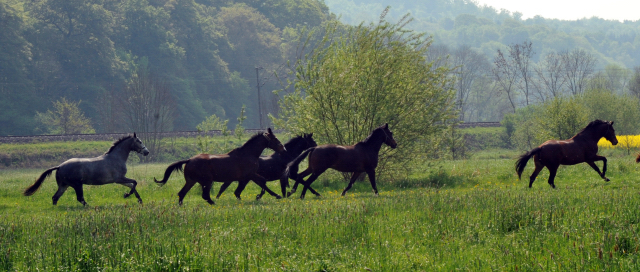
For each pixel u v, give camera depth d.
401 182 20.39
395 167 21.22
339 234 8.09
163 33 101.19
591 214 8.78
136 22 100.62
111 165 15.55
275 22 135.75
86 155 51.00
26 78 81.69
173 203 14.73
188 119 91.50
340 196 15.62
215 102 102.69
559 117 36.41
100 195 18.33
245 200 15.77
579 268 6.00
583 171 20.47
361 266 6.33
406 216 9.67
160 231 8.67
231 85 105.25
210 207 12.34
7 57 78.75
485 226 8.45
